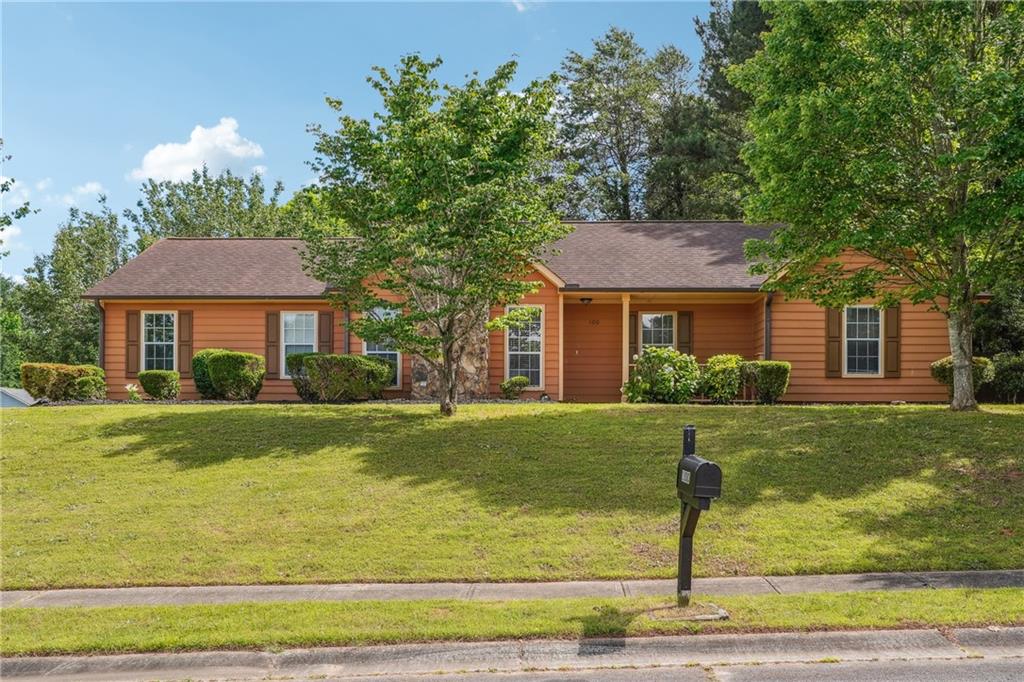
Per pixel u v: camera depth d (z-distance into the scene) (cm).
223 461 1151
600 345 2117
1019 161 1183
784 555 791
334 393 1761
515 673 536
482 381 1903
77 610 676
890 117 1228
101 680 541
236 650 578
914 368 1916
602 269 2019
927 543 813
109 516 950
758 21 3591
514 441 1211
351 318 2002
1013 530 844
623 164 4309
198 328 2038
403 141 1297
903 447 1134
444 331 1444
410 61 1338
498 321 1443
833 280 1516
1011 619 600
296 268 2150
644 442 1190
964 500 934
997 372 1878
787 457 1102
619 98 4153
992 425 1234
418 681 528
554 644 579
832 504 934
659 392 1727
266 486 1040
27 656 575
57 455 1190
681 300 2075
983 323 2052
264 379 2030
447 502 970
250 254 2248
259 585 754
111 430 1319
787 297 1545
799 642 575
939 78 1221
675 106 3969
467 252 1392
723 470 1052
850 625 595
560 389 1920
